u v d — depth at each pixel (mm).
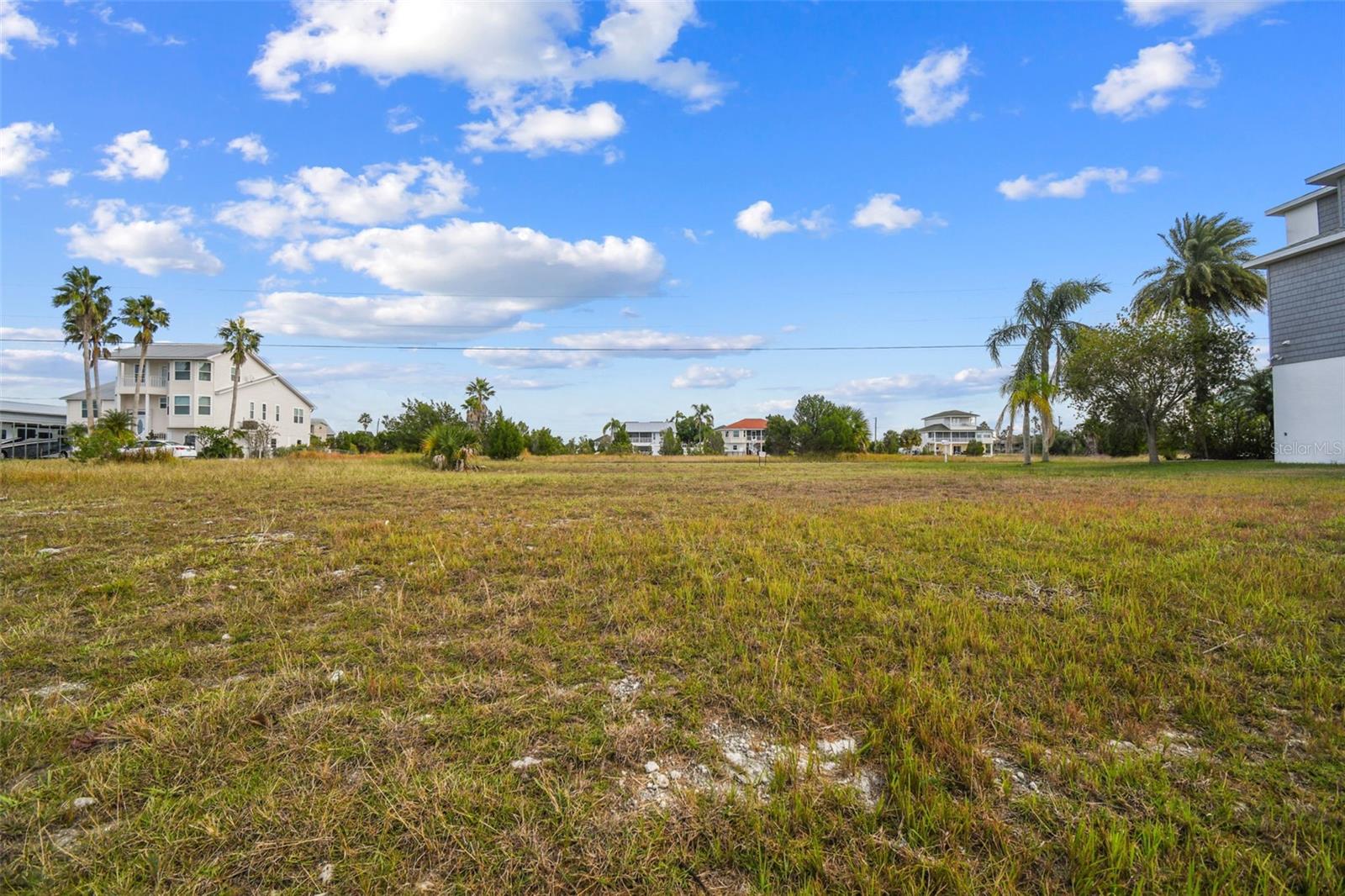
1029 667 3812
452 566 6262
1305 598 4980
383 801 2490
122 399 46000
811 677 3697
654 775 2750
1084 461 34969
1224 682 3633
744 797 2555
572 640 4316
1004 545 7230
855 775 2770
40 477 14656
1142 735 3070
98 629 4434
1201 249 30547
